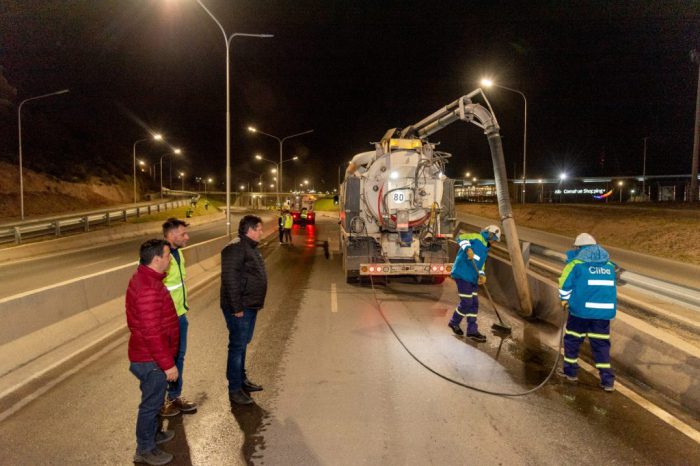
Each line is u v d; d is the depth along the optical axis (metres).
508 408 4.66
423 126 11.84
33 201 45.72
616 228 23.22
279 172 47.56
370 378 5.47
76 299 7.07
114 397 4.93
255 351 6.53
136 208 38.88
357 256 11.70
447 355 6.33
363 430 4.20
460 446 3.92
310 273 14.17
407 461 3.69
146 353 3.70
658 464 3.66
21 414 4.53
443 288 11.48
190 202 61.75
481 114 9.30
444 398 4.90
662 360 5.14
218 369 5.80
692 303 5.23
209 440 4.04
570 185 103.62
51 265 17.25
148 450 3.71
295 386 5.24
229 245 4.76
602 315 5.07
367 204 11.44
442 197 11.38
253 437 4.09
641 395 4.99
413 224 11.19
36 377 5.46
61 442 4.01
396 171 11.11
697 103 28.94
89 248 24.11
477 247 7.11
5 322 5.57
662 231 19.73
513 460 3.71
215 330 7.61
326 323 8.09
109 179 68.31
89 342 6.76
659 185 81.38
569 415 4.50
